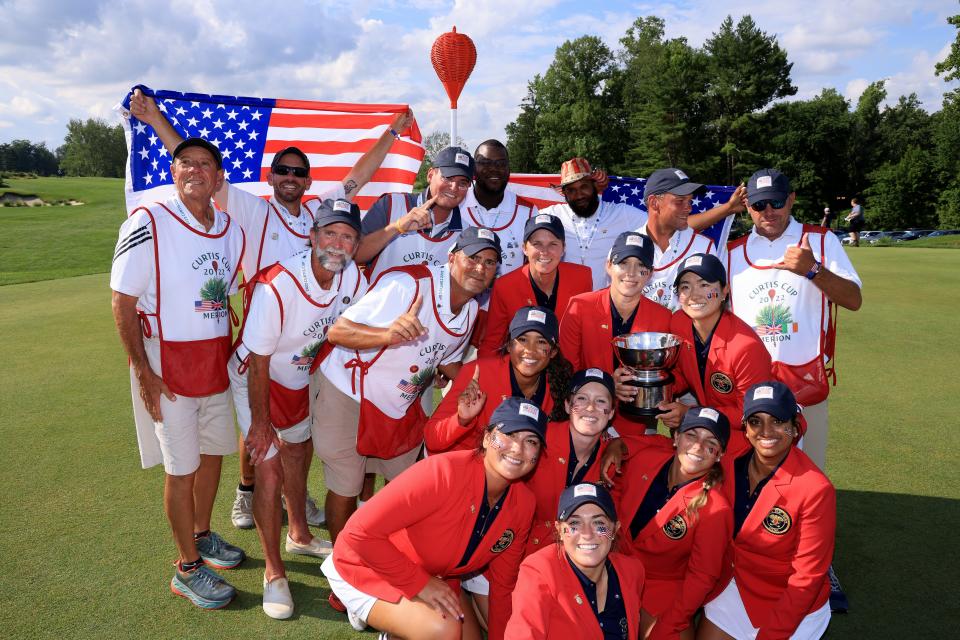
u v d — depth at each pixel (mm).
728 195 6379
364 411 4035
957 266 16891
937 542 4578
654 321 4164
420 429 4344
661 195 4578
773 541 3404
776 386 3307
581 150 73875
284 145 5812
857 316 11109
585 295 4266
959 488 5281
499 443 3055
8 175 98125
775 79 65750
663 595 3766
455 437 3787
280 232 4898
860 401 7133
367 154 5777
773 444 3273
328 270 3889
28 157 183000
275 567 4008
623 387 3883
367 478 4855
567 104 82125
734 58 67000
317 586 4250
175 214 3881
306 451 4645
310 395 4391
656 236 4770
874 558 4402
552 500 3744
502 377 3789
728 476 3529
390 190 6254
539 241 4152
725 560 3654
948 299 12469
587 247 5227
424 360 4008
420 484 3154
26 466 5711
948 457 5797
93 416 6875
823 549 3309
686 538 3541
